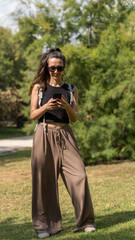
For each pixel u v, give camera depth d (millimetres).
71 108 3195
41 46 11609
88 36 12359
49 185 3273
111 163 9594
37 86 3309
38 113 3156
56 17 12273
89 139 9109
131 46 10094
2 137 21641
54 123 3266
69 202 4910
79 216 3057
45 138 3221
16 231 3533
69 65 9508
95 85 9398
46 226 3242
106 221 3504
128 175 7168
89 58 9406
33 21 12602
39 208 3242
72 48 9344
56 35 11914
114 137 9625
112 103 9539
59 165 3230
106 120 9141
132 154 9797
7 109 25656
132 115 9266
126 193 5238
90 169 8523
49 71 3270
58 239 2941
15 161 10773
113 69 9344
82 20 11820
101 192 5449
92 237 2875
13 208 4809
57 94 3070
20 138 20938
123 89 9055
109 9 11789
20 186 6527
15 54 20359
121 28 10320
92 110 9578
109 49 9492
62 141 3236
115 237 2840
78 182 3078
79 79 9789
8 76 23547
